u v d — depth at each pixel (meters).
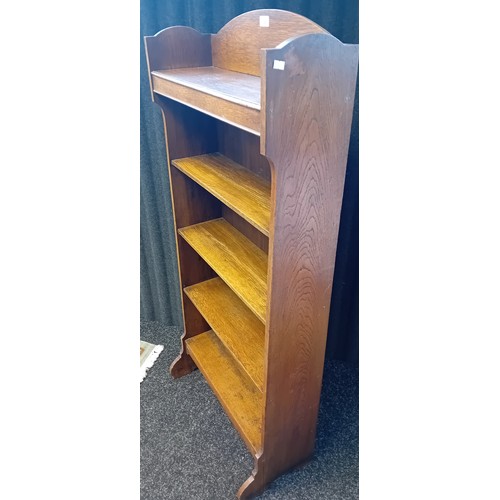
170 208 1.91
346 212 1.54
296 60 0.80
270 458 1.31
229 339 1.47
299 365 1.20
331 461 1.45
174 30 1.32
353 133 1.41
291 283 1.04
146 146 1.80
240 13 1.43
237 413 1.45
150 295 2.20
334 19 1.28
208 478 1.42
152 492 1.37
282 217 0.94
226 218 1.67
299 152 0.89
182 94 1.15
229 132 1.48
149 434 1.58
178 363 1.84
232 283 1.28
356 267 1.63
